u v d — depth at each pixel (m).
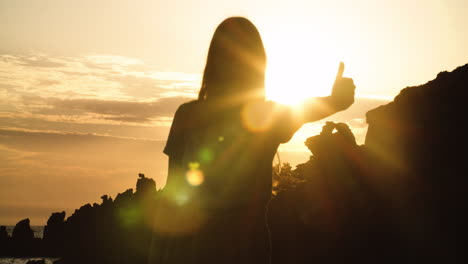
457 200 13.01
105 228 91.12
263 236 3.58
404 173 14.07
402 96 15.25
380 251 13.57
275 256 15.61
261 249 3.55
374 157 15.16
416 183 13.82
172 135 3.81
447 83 14.40
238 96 3.62
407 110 14.88
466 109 13.99
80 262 91.31
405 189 13.99
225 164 3.58
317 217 15.02
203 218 3.57
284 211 15.99
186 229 3.62
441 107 14.27
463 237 12.48
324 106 3.47
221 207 3.54
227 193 3.55
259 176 3.60
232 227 3.54
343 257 14.06
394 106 15.08
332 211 14.94
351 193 14.95
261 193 3.60
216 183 3.57
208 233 3.55
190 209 3.62
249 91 3.63
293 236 15.73
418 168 14.00
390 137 14.79
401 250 13.14
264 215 3.62
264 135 3.56
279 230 16.22
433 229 12.98
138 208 84.44
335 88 3.48
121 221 84.75
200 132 3.66
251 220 3.56
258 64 3.64
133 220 81.69
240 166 3.57
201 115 3.68
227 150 3.58
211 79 3.66
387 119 15.00
